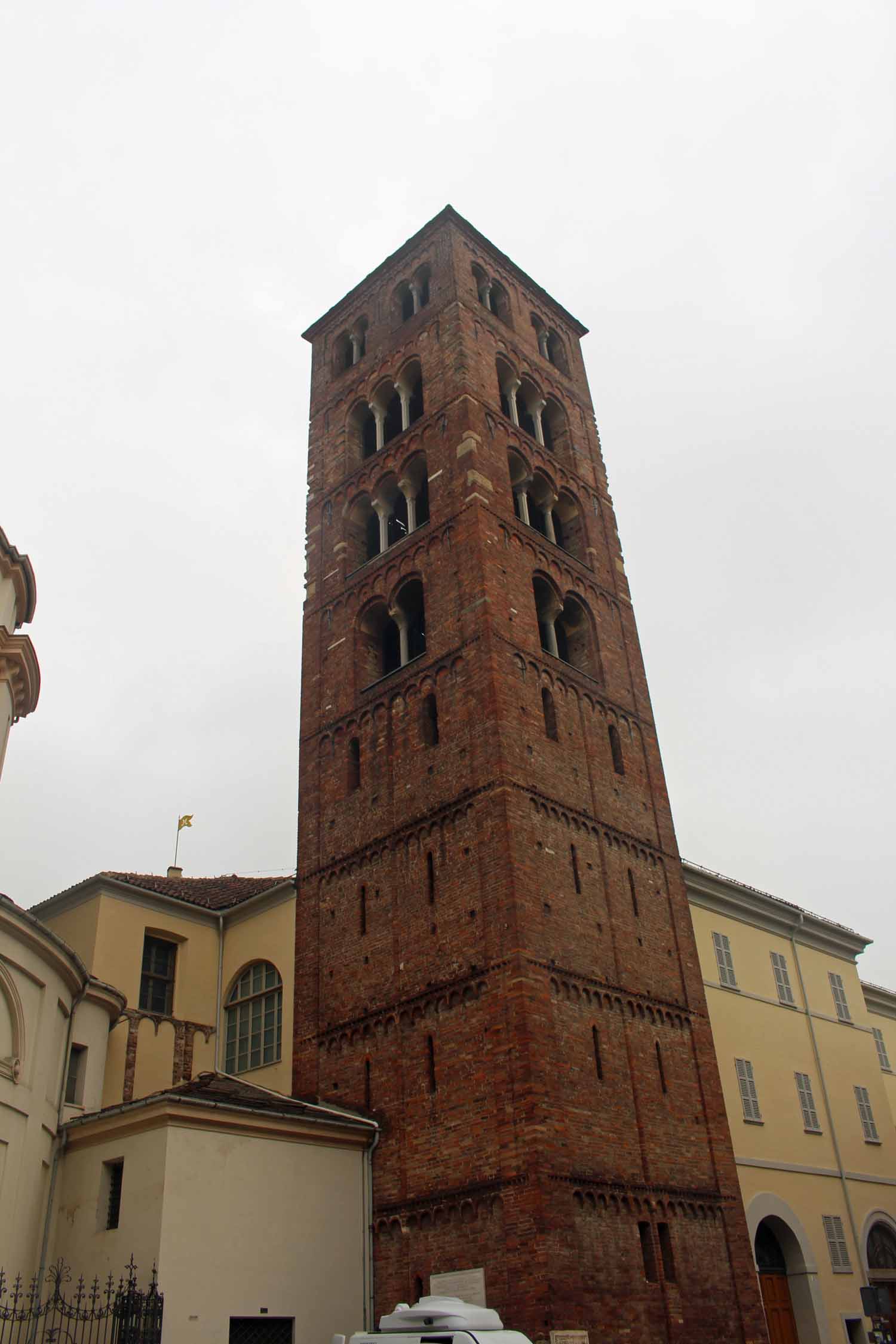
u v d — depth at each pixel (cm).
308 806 4084
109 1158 2934
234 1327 2739
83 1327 2686
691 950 3825
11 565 3884
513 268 5334
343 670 4259
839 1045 4959
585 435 5153
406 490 4500
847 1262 4228
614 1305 2822
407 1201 3088
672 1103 3381
